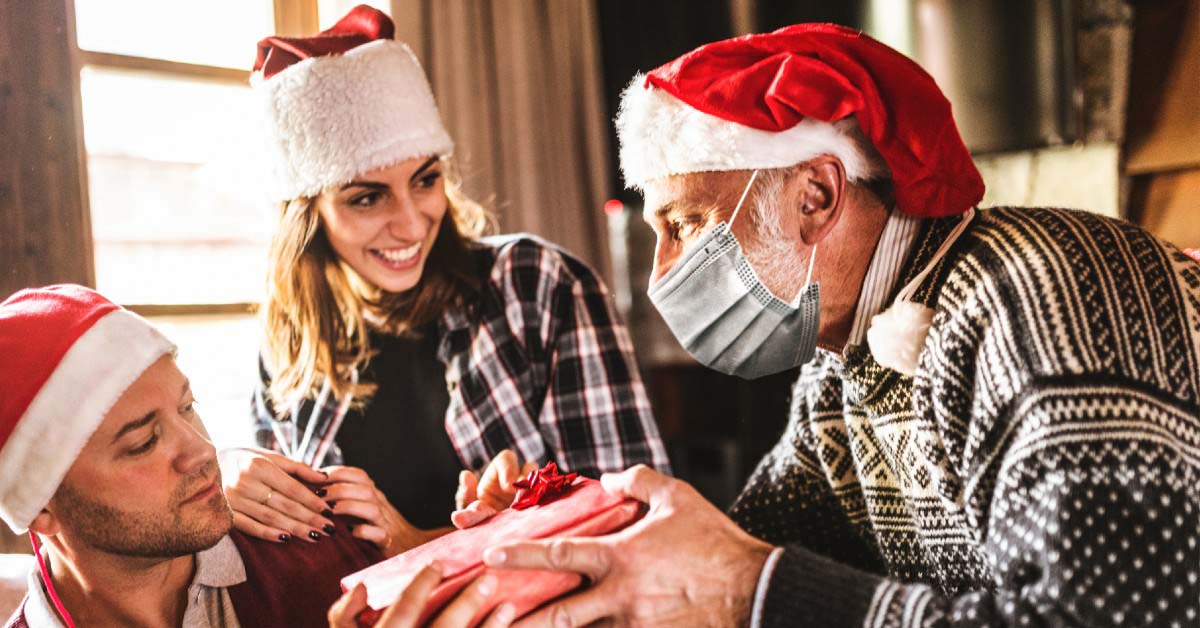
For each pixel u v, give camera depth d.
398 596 0.92
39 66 2.07
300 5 2.66
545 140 3.09
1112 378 0.87
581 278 1.84
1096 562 0.82
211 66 2.49
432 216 1.66
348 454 1.73
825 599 0.90
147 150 2.43
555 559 0.93
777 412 3.28
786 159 1.08
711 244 1.11
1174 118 2.50
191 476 1.08
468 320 1.76
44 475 1.03
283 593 1.25
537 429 1.77
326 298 1.72
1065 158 2.67
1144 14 2.57
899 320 1.05
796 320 1.12
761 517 1.42
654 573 0.94
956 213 1.06
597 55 3.25
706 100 1.08
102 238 2.35
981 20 2.61
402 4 2.78
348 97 1.59
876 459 1.21
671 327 1.20
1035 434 0.88
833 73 1.04
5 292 2.00
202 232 2.54
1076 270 0.92
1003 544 0.89
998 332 0.94
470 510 1.17
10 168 2.02
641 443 1.77
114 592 1.12
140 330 1.08
